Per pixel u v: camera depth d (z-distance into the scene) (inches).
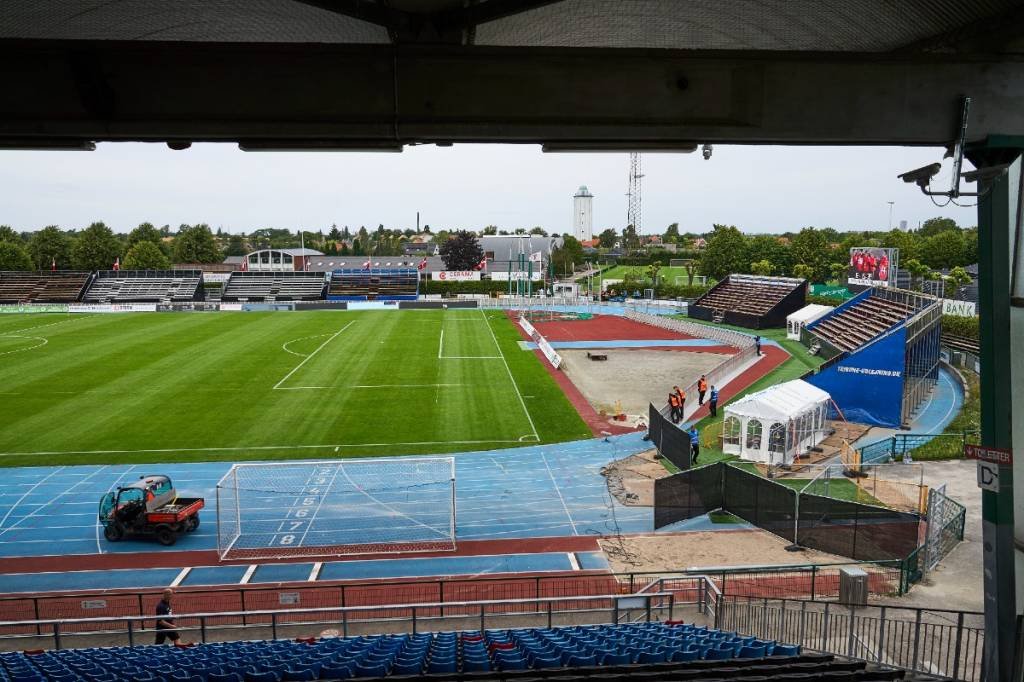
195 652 514.0
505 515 938.7
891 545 742.5
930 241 4564.5
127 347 2171.5
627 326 2805.1
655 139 335.9
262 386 1625.2
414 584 756.6
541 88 327.6
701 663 392.2
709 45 430.9
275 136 328.2
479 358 2009.1
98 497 997.2
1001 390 328.8
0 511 952.9
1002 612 331.3
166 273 3853.3
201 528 906.1
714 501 931.3
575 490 1023.6
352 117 327.6
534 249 6378.0
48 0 350.9
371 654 464.1
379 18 323.3
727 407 1149.1
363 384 1653.5
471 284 4210.1
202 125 325.4
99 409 1423.5
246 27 396.8
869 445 1095.6
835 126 333.1
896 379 1301.7
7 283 3644.2
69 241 5275.6
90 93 317.1
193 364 1888.5
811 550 813.2
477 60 324.5
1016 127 333.7
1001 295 325.7
